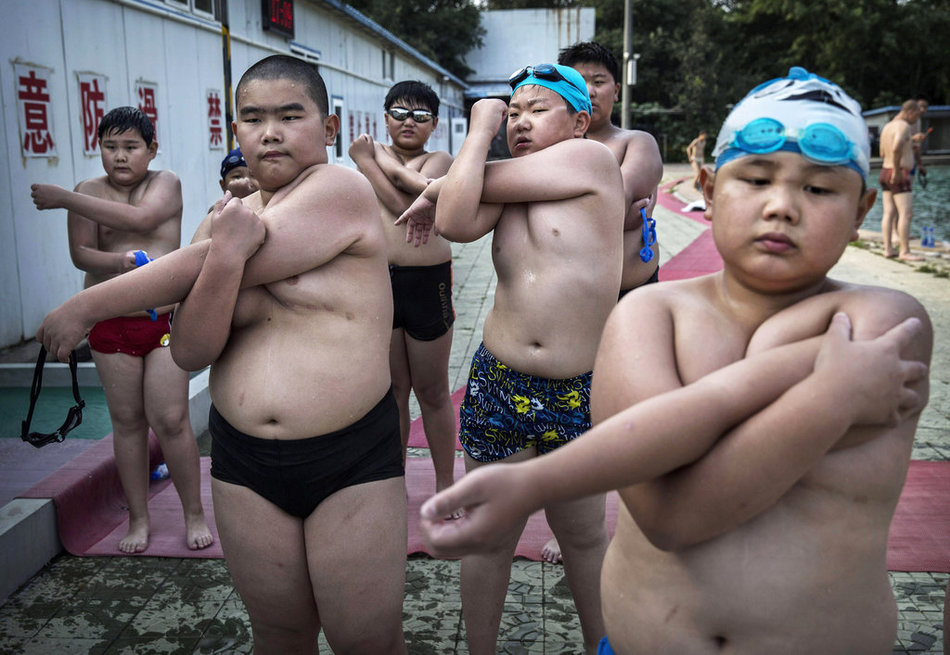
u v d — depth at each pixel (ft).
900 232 33.53
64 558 11.02
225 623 9.49
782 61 151.84
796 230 3.96
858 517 4.10
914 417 4.14
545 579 10.41
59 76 21.61
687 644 4.34
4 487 11.77
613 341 4.41
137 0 25.41
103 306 6.10
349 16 50.55
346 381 6.42
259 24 37.14
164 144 27.58
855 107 4.14
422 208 8.81
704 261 33.71
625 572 4.66
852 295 4.12
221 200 6.10
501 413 7.98
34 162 20.61
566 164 7.66
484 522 3.60
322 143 6.76
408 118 12.87
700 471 3.88
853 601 4.18
